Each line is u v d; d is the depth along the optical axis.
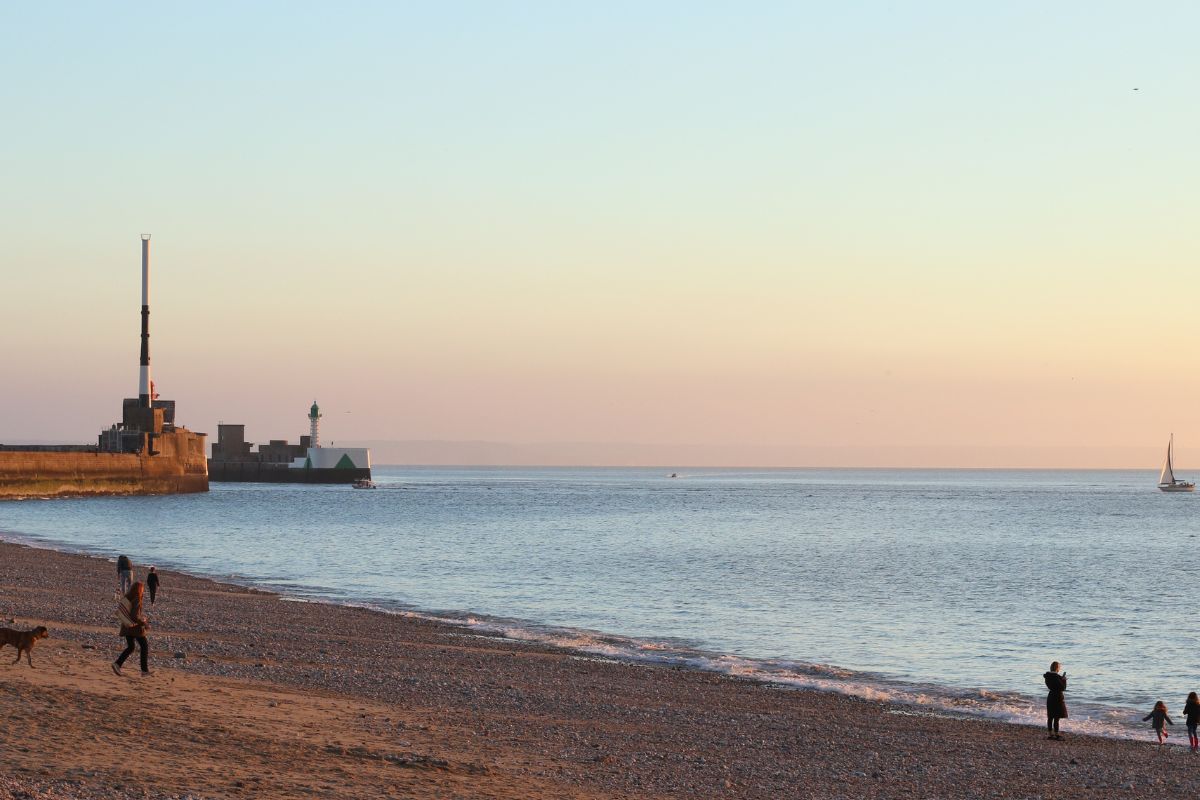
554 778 23.22
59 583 62.69
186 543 109.50
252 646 41.44
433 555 99.25
